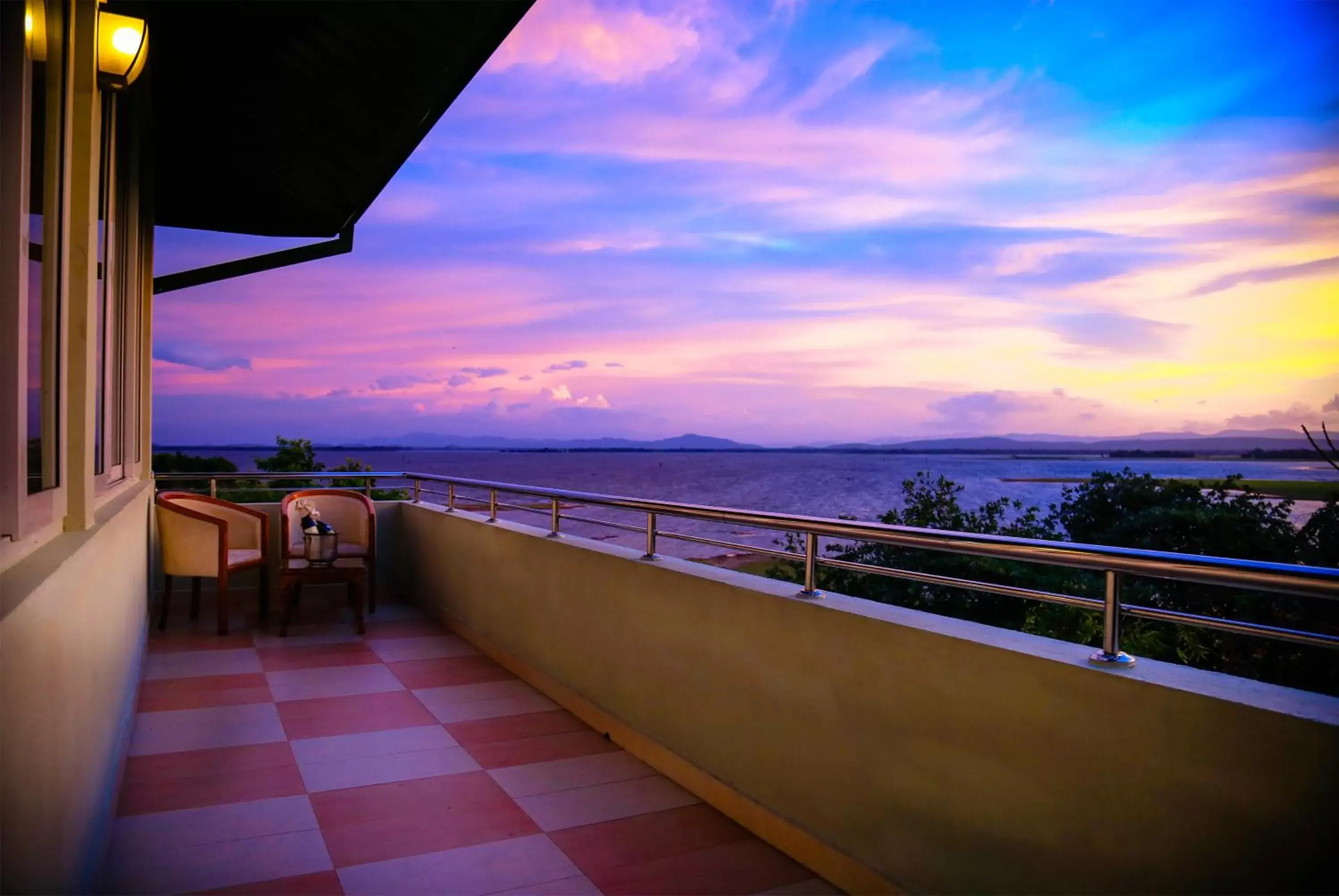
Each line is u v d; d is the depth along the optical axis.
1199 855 1.60
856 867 2.46
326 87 4.21
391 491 7.88
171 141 5.72
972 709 2.10
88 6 2.53
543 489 4.80
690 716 3.32
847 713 2.51
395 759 3.64
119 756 3.15
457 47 3.44
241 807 3.14
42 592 1.43
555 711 4.30
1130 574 1.79
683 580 3.36
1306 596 1.44
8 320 1.60
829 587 6.28
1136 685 1.72
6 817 1.16
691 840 2.89
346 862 2.73
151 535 6.25
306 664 5.19
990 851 2.04
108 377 3.58
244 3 3.59
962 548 2.10
